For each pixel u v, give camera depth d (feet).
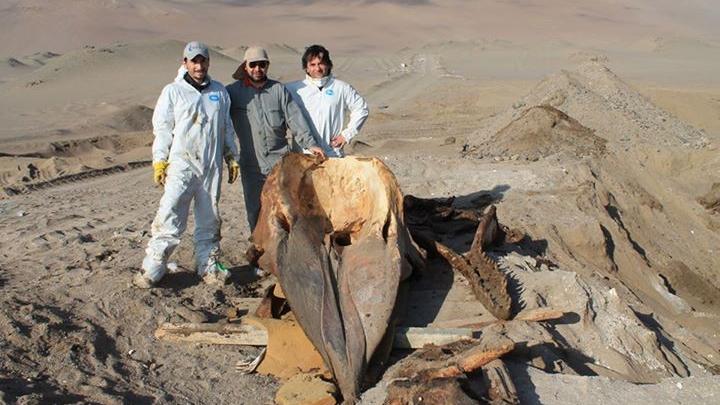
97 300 21.59
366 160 21.13
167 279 23.43
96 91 141.69
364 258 19.72
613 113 58.23
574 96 60.90
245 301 22.34
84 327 20.10
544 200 38.40
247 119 23.67
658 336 25.62
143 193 47.09
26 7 381.60
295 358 18.78
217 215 23.06
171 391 17.83
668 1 487.20
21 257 27.04
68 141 78.38
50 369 18.22
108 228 32.40
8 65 220.02
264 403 17.29
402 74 196.85
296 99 24.85
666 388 17.17
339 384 17.31
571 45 341.62
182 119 21.74
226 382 18.30
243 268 25.50
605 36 398.62
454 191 40.70
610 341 22.02
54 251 27.48
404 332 19.17
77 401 16.80
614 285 32.01
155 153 21.85
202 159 22.08
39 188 53.98
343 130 25.12
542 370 18.26
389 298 18.71
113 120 96.68
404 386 15.88
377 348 18.07
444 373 16.38
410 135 85.35
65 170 61.93
